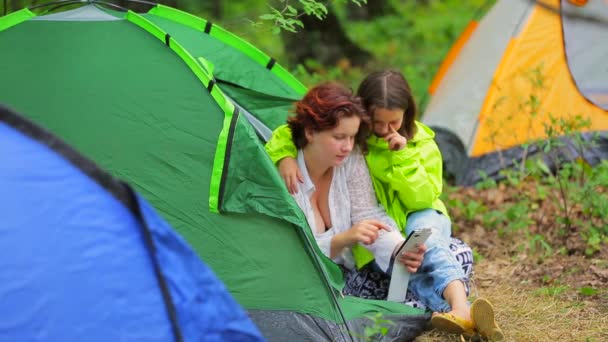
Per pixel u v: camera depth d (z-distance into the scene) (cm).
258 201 650
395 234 711
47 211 467
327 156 686
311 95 689
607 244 930
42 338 453
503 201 1096
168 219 650
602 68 1176
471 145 1193
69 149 482
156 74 688
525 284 857
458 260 733
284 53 1586
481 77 1216
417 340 704
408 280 706
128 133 669
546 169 1045
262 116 820
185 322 488
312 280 654
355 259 738
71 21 720
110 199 483
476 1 2236
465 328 672
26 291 454
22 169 470
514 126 1172
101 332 464
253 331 511
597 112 1162
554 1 1199
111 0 1187
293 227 656
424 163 732
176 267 492
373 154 721
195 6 1523
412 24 2077
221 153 656
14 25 716
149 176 659
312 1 934
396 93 698
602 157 1138
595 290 813
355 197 725
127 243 480
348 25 2006
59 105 677
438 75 1274
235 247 648
